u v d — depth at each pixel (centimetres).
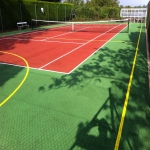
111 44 1234
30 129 378
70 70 722
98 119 409
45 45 1204
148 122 398
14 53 991
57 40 1400
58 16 2734
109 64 799
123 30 1989
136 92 536
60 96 514
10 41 1344
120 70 722
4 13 1792
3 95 521
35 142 342
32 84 593
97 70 722
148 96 512
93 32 1877
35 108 455
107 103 477
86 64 798
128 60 859
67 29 2167
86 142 341
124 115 423
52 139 349
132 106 462
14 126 387
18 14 1977
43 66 771
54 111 442
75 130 374
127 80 623
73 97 509
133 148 325
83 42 1316
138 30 1961
